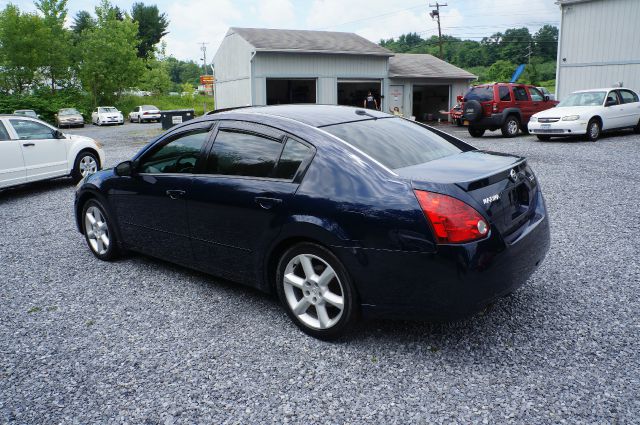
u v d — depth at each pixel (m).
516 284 2.97
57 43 41.75
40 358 3.13
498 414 2.43
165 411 2.56
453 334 3.24
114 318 3.69
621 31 18.44
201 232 3.83
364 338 3.24
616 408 2.43
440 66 32.41
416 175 2.92
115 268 4.81
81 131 30.00
